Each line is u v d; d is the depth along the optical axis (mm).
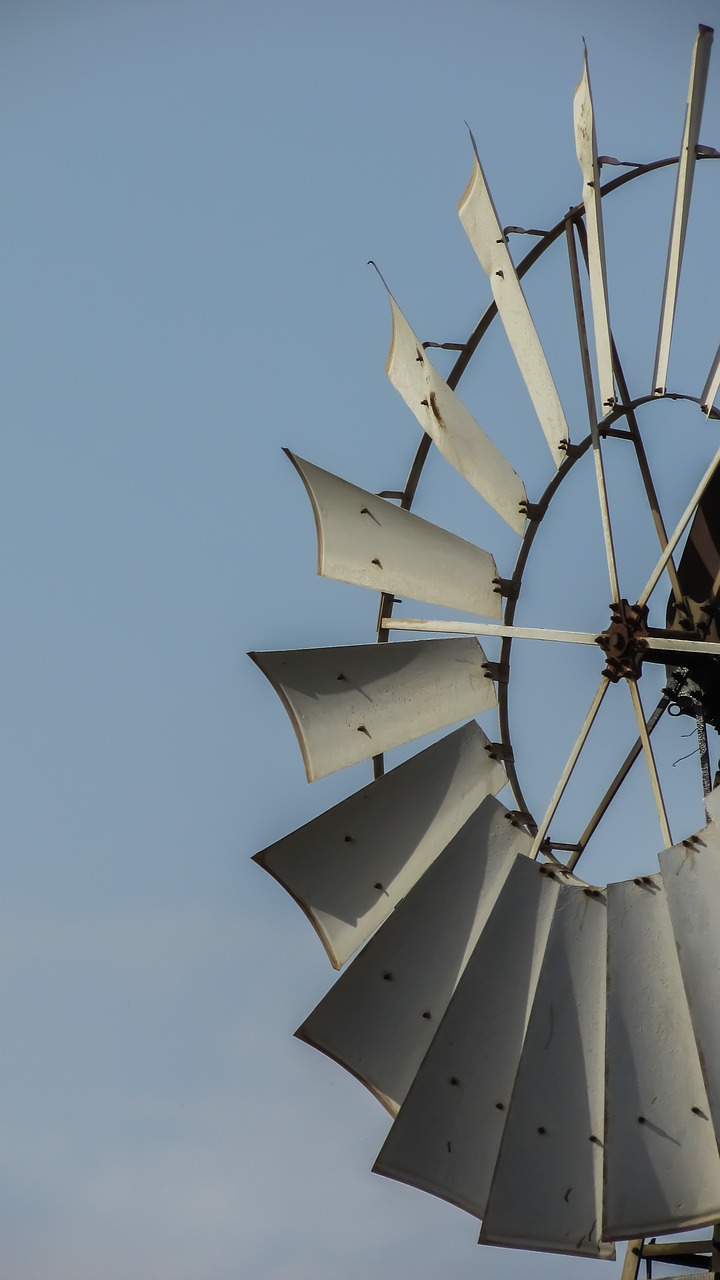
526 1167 34281
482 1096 35469
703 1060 33062
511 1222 34125
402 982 36875
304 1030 36719
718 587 39844
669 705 41594
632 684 38250
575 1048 34719
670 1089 33781
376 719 39250
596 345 40344
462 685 40219
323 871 38031
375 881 38062
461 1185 35094
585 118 40594
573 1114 34438
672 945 34344
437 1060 35500
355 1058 36812
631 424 43031
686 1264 40562
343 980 36812
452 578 40531
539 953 35625
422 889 36875
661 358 40312
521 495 41500
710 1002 33281
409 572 40156
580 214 42438
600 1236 33469
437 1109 35500
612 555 39125
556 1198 34188
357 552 39656
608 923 34750
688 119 39062
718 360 39781
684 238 39688
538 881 35969
